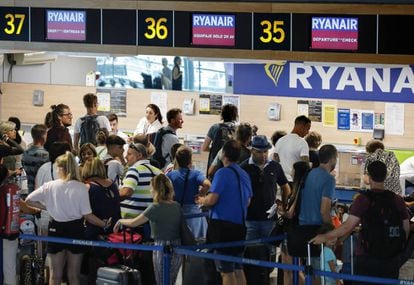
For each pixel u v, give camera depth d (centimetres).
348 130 1506
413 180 1421
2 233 1049
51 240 1037
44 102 1741
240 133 1141
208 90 1675
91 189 1052
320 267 1004
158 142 1316
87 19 1234
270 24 1160
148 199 1090
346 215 1259
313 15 1145
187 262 1064
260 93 1570
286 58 1158
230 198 1016
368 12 1128
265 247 1061
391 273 929
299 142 1247
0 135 1295
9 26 1262
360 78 1491
